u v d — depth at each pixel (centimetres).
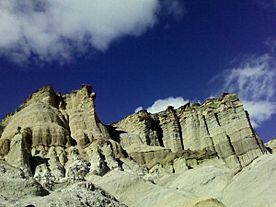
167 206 11475
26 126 18638
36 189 7719
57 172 15250
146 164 19225
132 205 12244
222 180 13138
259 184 11288
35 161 16088
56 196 7488
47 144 17825
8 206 6500
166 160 18212
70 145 18200
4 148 17050
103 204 7788
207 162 17438
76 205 7250
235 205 10906
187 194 12375
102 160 15988
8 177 8012
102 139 18400
